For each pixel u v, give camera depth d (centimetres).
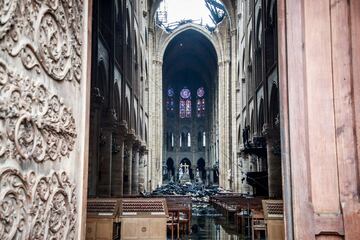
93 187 1888
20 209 328
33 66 355
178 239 1416
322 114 472
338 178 461
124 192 2919
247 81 3322
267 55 2506
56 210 390
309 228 455
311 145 468
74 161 441
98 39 1917
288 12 500
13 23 326
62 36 414
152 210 1115
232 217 2133
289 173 480
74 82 447
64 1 419
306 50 483
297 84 484
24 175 335
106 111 2192
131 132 2969
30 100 349
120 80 2614
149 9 4747
